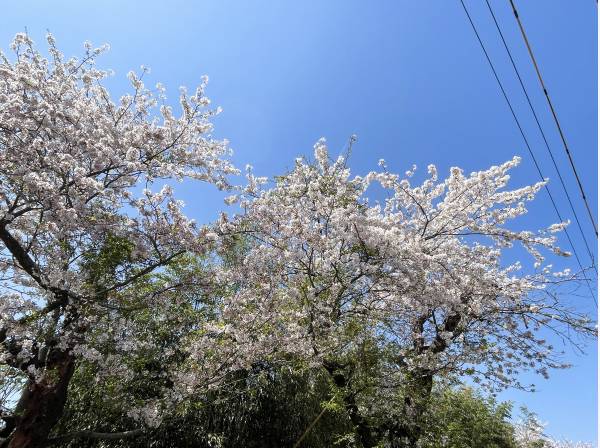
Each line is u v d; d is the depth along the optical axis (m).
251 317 7.74
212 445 9.38
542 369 9.11
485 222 8.88
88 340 6.77
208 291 7.85
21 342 6.35
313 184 7.80
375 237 6.82
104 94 8.23
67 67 7.86
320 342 7.23
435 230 8.87
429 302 7.62
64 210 5.99
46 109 6.55
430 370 8.04
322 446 8.52
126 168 7.11
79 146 6.93
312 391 9.01
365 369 6.93
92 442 8.95
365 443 7.15
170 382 9.16
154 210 6.66
